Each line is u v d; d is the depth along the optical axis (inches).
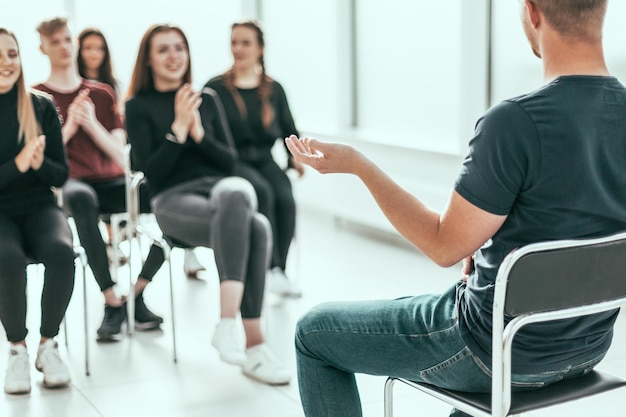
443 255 75.6
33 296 188.5
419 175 223.8
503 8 197.3
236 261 139.6
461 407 78.1
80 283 195.9
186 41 159.0
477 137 72.9
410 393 134.3
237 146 186.4
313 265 210.2
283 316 170.9
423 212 77.4
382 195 79.4
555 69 74.0
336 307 85.2
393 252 222.4
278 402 131.2
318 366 86.4
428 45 227.0
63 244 136.2
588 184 72.5
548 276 71.7
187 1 283.1
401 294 184.4
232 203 141.3
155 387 137.4
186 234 147.7
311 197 272.4
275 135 188.9
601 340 79.0
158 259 161.5
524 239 74.2
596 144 72.4
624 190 74.6
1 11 257.0
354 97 259.1
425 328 79.5
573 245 71.5
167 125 157.3
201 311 175.6
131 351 153.8
